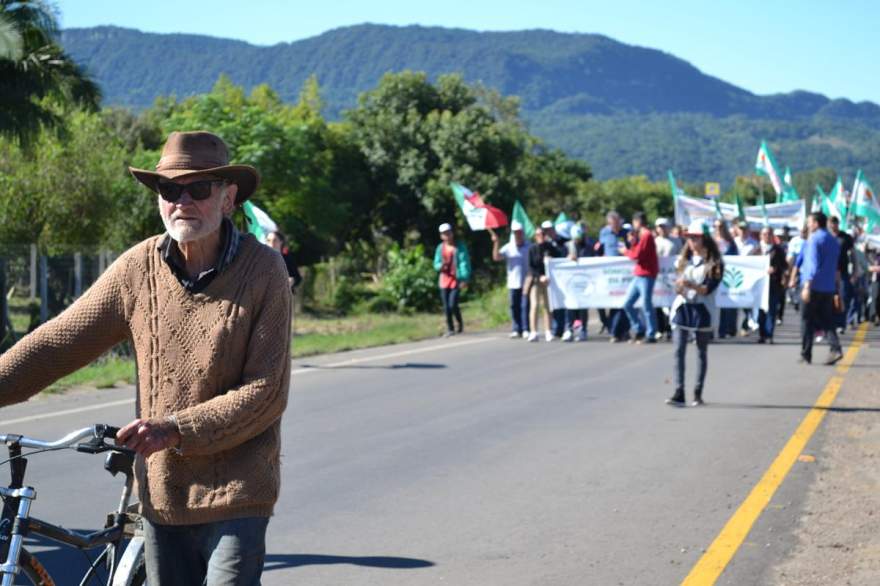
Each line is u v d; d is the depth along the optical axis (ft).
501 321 76.89
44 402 37.45
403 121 168.04
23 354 11.47
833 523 22.38
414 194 163.02
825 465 28.09
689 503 24.14
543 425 33.88
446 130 163.43
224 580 11.02
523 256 63.72
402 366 49.60
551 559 19.99
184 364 11.29
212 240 11.55
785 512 23.34
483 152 165.89
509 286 64.75
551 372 47.42
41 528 11.58
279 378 11.30
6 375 11.43
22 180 84.07
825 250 49.75
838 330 69.51
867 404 38.19
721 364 50.75
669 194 433.07
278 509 23.54
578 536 21.53
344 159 163.22
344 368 48.75
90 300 11.66
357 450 29.86
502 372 47.34
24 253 71.36
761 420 34.86
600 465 28.04
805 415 35.81
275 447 11.52
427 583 18.58
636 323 61.46
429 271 99.55
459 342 62.13
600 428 33.42
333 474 26.91
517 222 63.98
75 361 11.67
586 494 24.98
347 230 161.68
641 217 61.21
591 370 48.19
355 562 19.77
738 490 25.35
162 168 11.39
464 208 65.46
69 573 18.49
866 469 27.43
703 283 37.32
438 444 30.76
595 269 63.05
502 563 19.74
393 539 21.29
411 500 24.35
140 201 93.40
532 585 18.47
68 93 61.00
